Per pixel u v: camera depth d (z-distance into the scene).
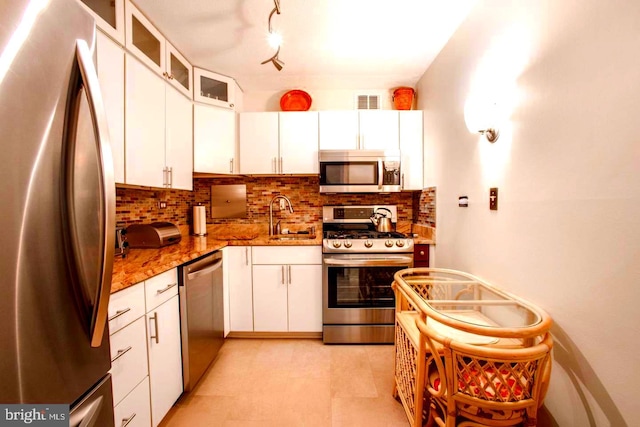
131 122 1.55
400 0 1.57
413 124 2.52
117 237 1.57
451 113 1.90
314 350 2.12
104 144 0.69
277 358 2.01
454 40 1.85
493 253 1.39
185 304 1.55
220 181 2.79
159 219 2.28
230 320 2.27
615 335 0.81
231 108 2.49
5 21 0.54
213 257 1.92
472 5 1.60
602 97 0.83
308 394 1.63
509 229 1.27
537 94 1.09
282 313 2.27
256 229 2.79
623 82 0.77
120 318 1.08
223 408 1.52
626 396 0.78
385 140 2.52
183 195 2.63
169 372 1.42
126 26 1.50
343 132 2.52
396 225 2.78
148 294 1.25
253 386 1.70
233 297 2.27
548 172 1.04
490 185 1.42
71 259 0.70
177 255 1.60
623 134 0.77
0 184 0.54
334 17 1.71
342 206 2.76
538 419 1.12
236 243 2.25
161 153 1.85
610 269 0.82
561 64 0.97
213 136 2.38
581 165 0.90
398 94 2.64
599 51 0.84
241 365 1.92
